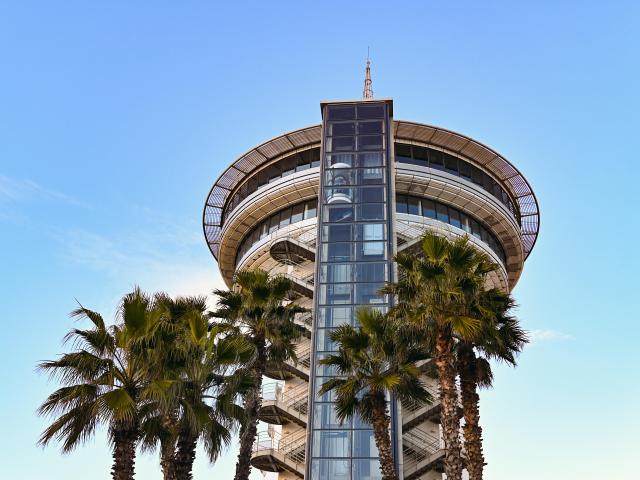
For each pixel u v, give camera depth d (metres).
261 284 31.98
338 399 26.42
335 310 38.78
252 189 49.81
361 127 45.81
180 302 28.39
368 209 42.38
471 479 22.45
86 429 20.94
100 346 22.28
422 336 24.88
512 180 49.72
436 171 46.12
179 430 23.55
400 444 34.09
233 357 24.52
